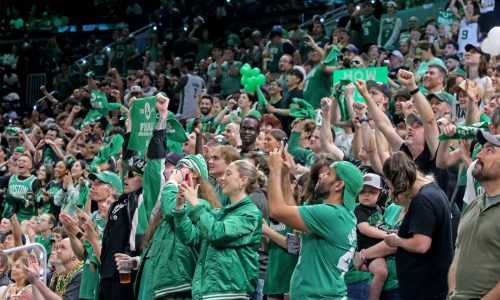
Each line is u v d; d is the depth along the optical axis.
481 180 6.89
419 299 7.75
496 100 9.68
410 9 20.77
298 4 27.28
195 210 8.52
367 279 9.25
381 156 10.09
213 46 25.08
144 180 9.53
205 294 8.39
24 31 31.02
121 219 9.70
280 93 15.74
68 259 11.20
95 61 26.59
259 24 26.78
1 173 18.69
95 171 13.55
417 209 7.72
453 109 11.27
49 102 24.55
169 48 25.58
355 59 13.87
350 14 21.61
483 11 16.67
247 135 11.60
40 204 15.50
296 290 8.20
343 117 11.95
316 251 8.13
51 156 17.36
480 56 12.50
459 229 7.08
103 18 30.95
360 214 9.05
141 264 9.22
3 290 11.79
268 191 8.17
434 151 9.49
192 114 19.56
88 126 16.83
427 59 15.83
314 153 11.26
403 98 12.11
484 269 6.80
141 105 9.80
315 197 8.52
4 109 26.62
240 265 8.46
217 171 9.34
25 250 12.04
